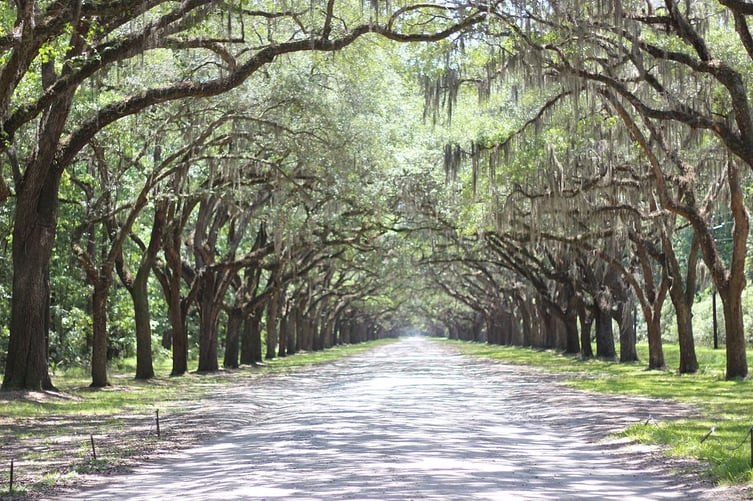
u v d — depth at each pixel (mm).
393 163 41969
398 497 10453
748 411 21156
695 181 31828
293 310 83625
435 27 27672
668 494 11172
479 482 11852
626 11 24078
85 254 33688
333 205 41406
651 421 19578
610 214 36844
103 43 21875
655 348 42000
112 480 13000
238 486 11617
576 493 11133
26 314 27531
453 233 55312
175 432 19266
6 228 38844
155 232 38406
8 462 14820
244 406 26031
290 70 33312
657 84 23922
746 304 68750
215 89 22812
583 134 32812
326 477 12273
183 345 44250
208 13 20922
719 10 26797
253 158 33344
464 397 29484
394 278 86625
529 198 37750
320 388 35500
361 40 30672
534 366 51688
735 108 20531
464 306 136250
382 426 19703
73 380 39938
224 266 46000
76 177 37438
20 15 17906
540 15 24422
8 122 20594
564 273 56719
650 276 41812
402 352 94750
